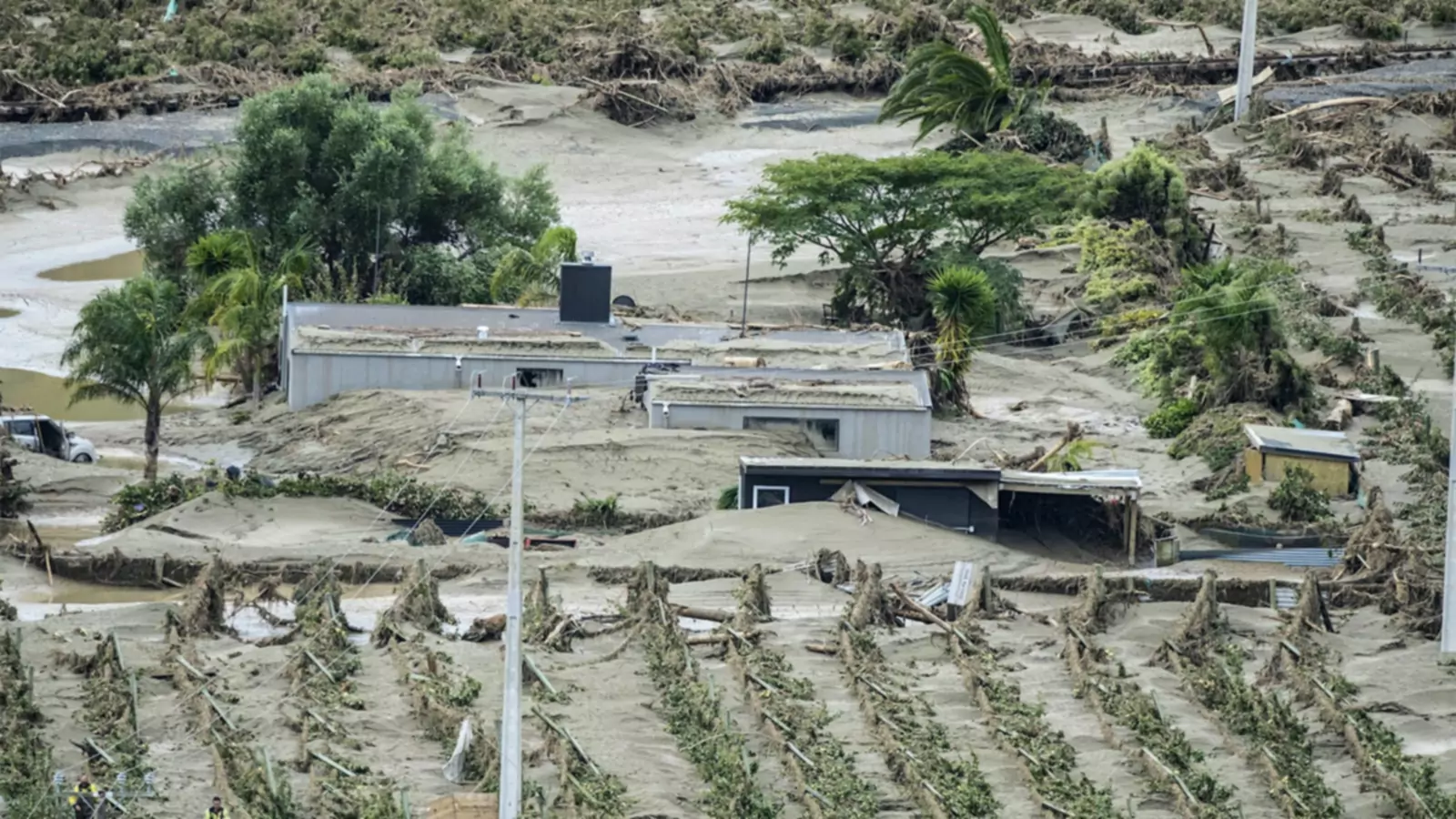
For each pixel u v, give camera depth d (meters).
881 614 111.12
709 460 140.25
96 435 153.62
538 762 89.56
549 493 134.75
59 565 118.50
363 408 150.88
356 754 90.06
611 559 121.50
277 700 96.25
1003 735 94.12
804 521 126.56
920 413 144.88
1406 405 157.00
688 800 86.62
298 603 110.81
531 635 105.75
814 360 159.50
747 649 103.75
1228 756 94.88
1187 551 130.12
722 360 158.38
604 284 166.12
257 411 157.88
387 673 100.44
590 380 154.88
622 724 94.88
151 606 109.94
